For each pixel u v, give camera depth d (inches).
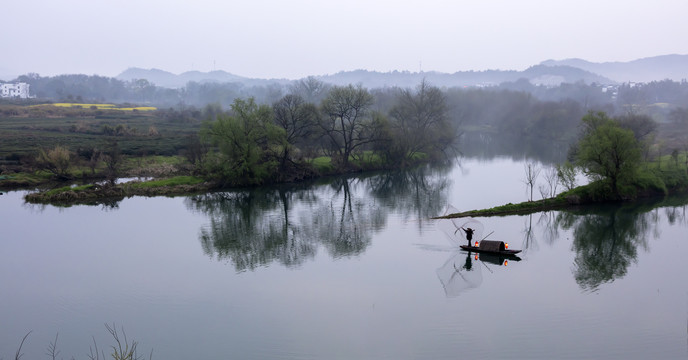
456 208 2359.7
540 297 1293.1
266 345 1051.9
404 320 1162.6
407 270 1496.1
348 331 1109.7
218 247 1763.0
